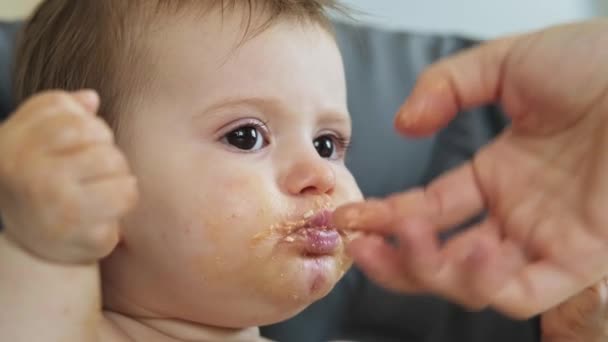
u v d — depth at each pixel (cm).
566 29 81
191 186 75
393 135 137
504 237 76
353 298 134
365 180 135
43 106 56
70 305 60
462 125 145
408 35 149
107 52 82
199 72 78
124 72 81
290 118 79
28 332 59
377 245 57
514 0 198
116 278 80
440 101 80
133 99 79
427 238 55
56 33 89
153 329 82
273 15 82
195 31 79
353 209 67
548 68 79
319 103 81
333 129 84
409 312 136
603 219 72
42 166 54
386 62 141
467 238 74
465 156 143
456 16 199
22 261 59
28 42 93
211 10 80
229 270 74
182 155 76
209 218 74
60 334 60
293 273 74
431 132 81
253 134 78
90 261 60
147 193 77
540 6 199
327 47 85
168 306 80
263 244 74
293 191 75
